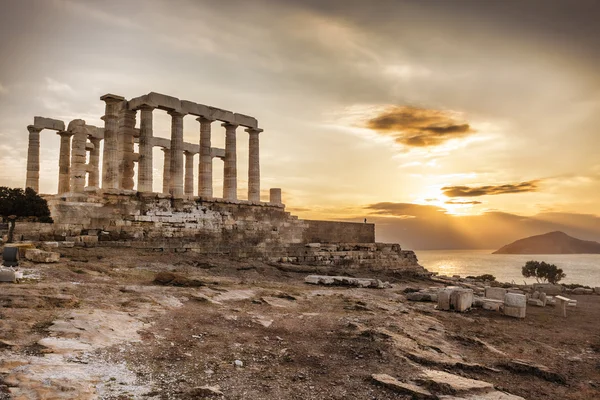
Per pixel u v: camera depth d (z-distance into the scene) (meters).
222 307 20.34
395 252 50.72
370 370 13.36
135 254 32.41
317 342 16.11
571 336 21.44
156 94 38.09
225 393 11.02
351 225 50.94
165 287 23.03
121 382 10.97
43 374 10.55
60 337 13.28
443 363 14.34
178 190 39.28
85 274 23.78
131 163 38.72
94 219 33.66
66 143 46.72
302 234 46.91
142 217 36.06
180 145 39.94
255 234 43.28
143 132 37.91
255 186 46.34
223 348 14.64
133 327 15.47
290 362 13.84
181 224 38.31
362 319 19.66
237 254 40.75
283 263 41.41
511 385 13.57
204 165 42.47
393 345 15.56
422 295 28.78
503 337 19.95
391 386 11.85
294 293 26.06
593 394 13.52
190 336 15.52
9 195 30.53
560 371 15.70
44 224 31.62
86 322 14.77
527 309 29.52
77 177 41.81
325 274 38.31
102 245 33.03
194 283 24.31
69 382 10.29
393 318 20.64
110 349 13.12
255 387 11.59
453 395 11.51
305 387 11.84
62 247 30.38
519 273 149.12
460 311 25.48
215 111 42.91
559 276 79.88
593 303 35.78
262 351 14.69
